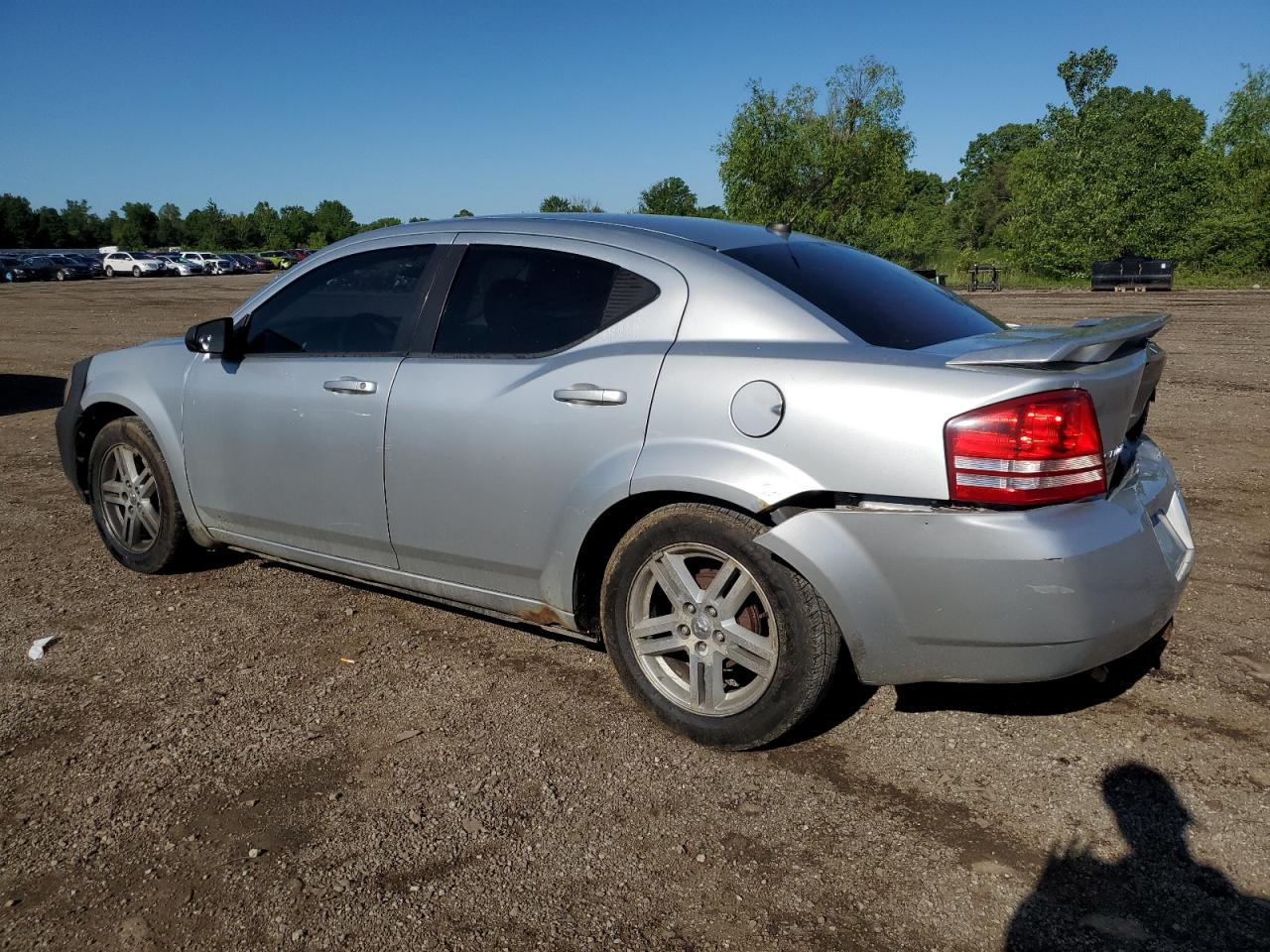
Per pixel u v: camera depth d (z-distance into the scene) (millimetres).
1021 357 2484
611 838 2516
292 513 3857
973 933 2154
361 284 3773
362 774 2832
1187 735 2963
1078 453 2484
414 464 3424
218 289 41719
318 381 3699
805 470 2648
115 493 4594
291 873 2391
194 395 4113
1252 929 2148
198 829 2572
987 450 2455
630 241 3227
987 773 2789
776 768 2842
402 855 2455
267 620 4027
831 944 2131
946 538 2498
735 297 2949
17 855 2475
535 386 3150
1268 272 37500
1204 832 2490
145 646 3775
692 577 2941
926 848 2455
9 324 21016
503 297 3383
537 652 3693
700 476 2771
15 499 6113
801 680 2730
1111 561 2506
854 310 2977
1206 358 12312
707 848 2471
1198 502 5574
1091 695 3227
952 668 2600
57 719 3193
